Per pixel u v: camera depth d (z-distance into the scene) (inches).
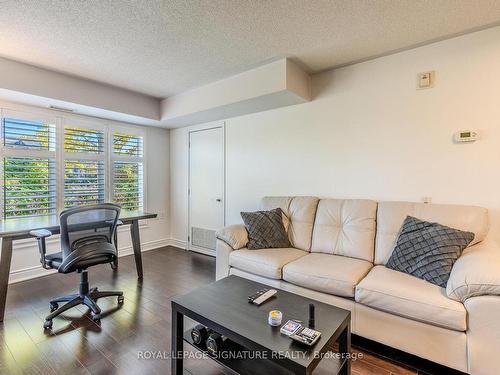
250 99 113.4
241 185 143.1
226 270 102.2
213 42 89.2
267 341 47.8
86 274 93.3
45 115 126.0
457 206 81.9
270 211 112.1
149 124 163.6
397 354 70.6
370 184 103.9
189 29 81.4
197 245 164.9
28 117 120.6
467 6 70.7
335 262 86.3
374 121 102.5
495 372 54.6
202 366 66.7
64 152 132.8
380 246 88.7
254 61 103.6
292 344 47.0
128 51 95.3
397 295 65.0
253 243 102.5
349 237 95.0
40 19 76.0
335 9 71.8
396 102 97.9
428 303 61.1
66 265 83.5
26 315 88.4
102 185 147.8
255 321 54.1
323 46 92.1
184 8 71.3
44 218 111.7
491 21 78.0
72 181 135.7
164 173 179.3
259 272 91.2
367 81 103.6
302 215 109.3
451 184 88.6
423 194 93.3
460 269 62.1
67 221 83.1
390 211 91.4
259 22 77.8
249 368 54.3
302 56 99.7
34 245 122.3
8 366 64.5
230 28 80.9
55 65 106.3
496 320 54.5
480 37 83.4
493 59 81.7
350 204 100.5
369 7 71.0
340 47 93.0
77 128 137.5
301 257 94.0
